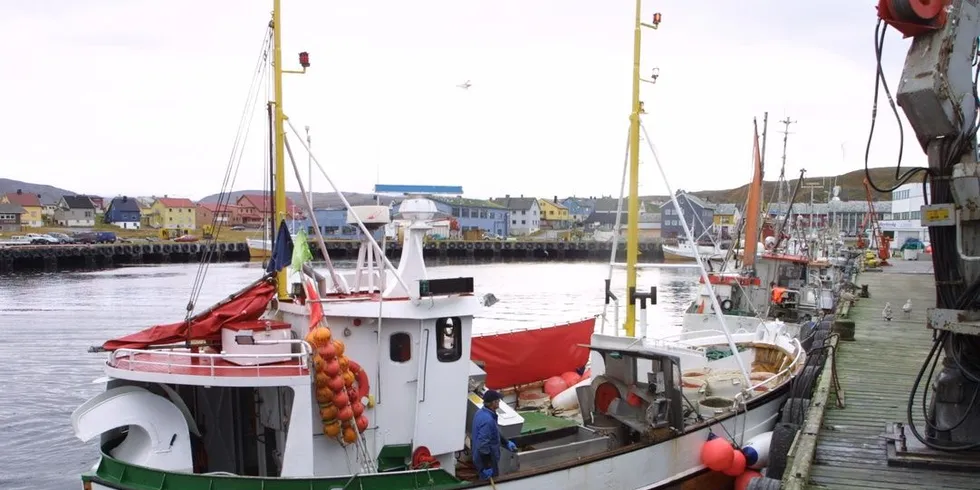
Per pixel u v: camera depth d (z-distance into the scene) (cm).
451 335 921
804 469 795
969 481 788
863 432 966
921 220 806
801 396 1220
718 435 1086
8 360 2678
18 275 6175
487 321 3603
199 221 11850
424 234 943
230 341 840
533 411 1204
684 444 1023
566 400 1219
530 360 1382
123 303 4216
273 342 794
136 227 12050
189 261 8075
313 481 766
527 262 8756
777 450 1020
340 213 8169
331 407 797
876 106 802
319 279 928
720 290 2266
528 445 975
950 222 776
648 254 8450
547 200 13575
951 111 766
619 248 9188
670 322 3459
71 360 2683
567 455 942
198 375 773
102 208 13762
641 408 1011
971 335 809
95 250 7369
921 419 1011
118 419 779
